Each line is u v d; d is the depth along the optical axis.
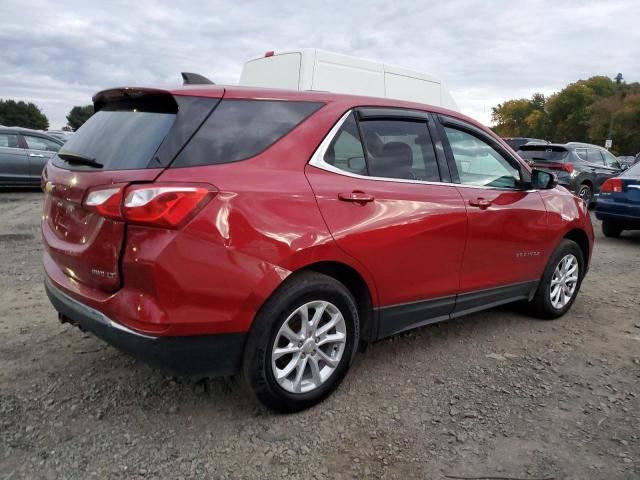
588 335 4.25
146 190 2.35
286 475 2.41
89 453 2.52
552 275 4.47
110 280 2.51
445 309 3.65
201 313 2.48
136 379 3.23
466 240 3.61
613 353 3.89
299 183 2.78
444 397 3.15
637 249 8.11
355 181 3.05
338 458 2.54
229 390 3.14
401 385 3.28
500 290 4.04
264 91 2.92
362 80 6.83
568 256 4.62
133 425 2.76
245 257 2.54
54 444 2.57
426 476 2.43
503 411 3.00
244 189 2.57
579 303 5.13
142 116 2.74
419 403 3.07
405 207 3.21
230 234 2.49
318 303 2.87
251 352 2.66
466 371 3.51
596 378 3.46
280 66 6.67
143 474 2.38
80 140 2.97
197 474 2.40
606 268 6.71
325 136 2.98
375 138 3.25
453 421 2.88
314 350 2.90
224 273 2.49
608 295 5.43
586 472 2.47
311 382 2.94
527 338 4.15
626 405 3.11
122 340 2.49
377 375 3.41
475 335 4.18
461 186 3.67
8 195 12.17
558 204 4.48
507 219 3.91
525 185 4.20
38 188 13.49
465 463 2.52
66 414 2.83
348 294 2.99
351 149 3.10
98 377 3.25
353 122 3.16
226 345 2.60
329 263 2.92
